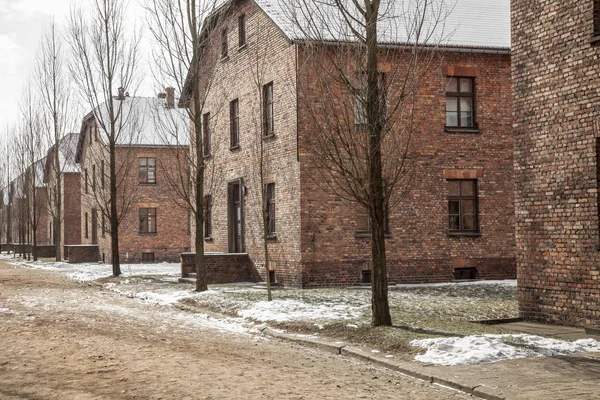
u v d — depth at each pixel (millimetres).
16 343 11531
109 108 31094
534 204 14367
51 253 60625
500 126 24516
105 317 15680
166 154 46594
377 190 13164
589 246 13117
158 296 21234
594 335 12461
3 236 85062
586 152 13188
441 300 17812
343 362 10828
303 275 22250
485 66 24344
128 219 45781
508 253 24594
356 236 22875
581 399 7863
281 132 23516
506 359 10227
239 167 26953
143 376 9148
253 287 23125
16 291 22812
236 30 27328
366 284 23078
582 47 13273
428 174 23688
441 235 23859
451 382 8945
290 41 22188
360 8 13320
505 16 25891
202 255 21812
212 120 29641
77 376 9086
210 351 11398
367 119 13094
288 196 23062
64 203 57562
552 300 13969
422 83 23547
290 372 9742
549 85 14008
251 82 25812
